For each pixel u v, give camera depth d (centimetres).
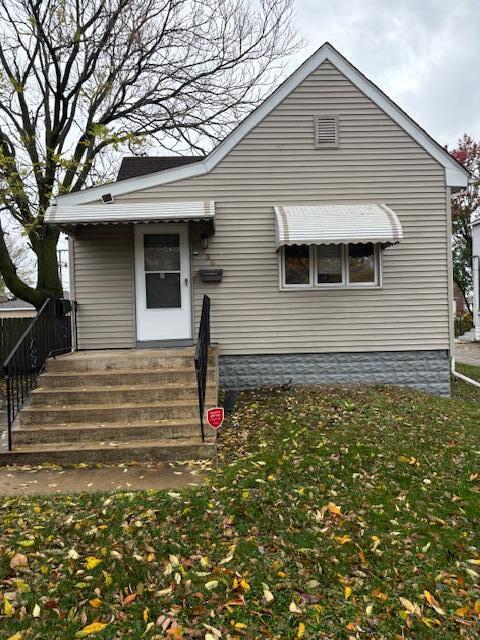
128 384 651
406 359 889
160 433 568
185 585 311
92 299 866
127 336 867
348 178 872
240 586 312
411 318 885
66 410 592
